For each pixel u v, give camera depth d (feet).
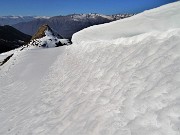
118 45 37.60
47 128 27.84
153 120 17.33
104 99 25.71
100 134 20.17
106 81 29.53
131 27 40.50
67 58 57.82
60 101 34.47
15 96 51.49
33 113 35.73
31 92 49.32
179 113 16.26
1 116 40.93
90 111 25.22
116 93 24.93
